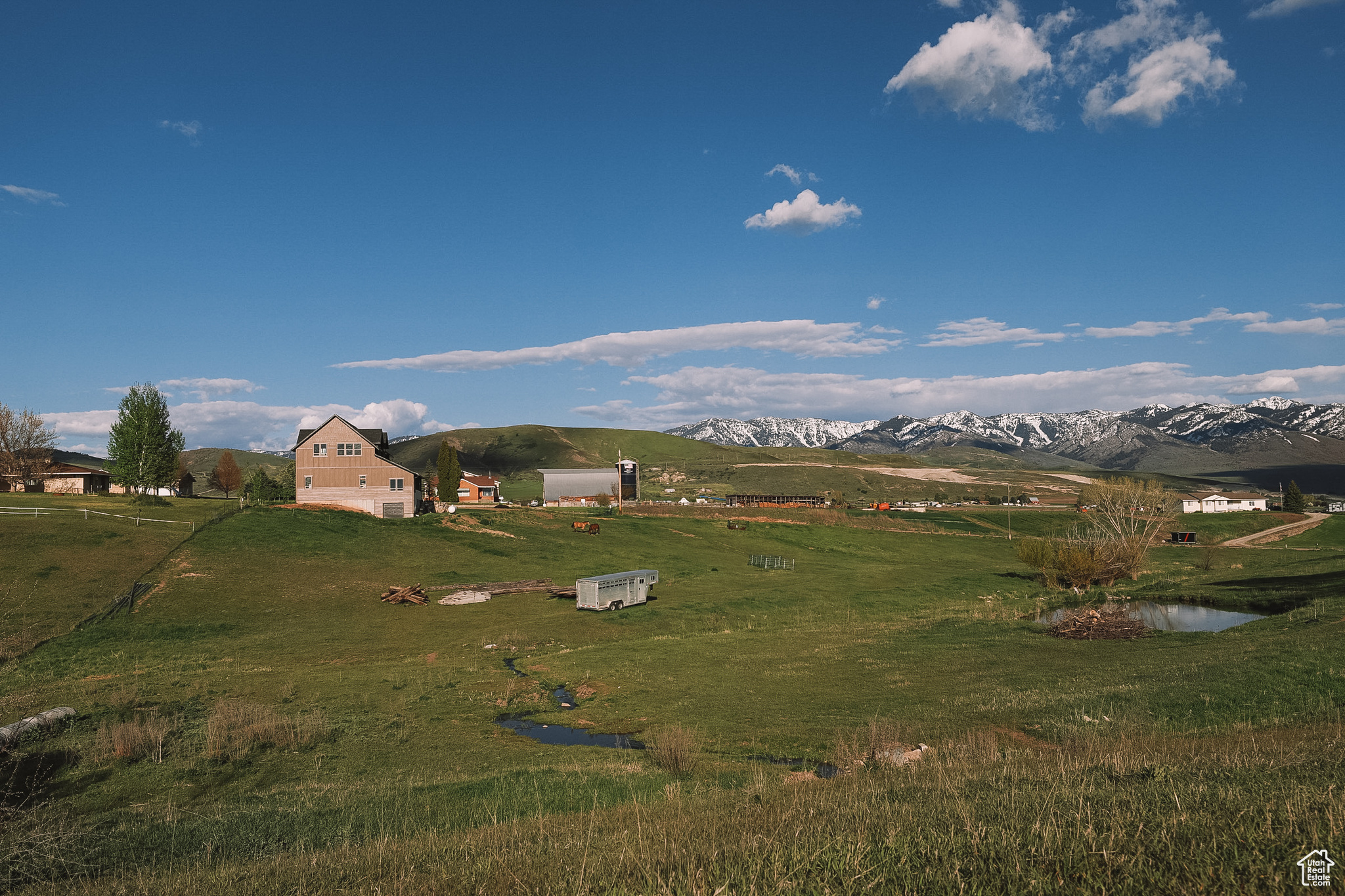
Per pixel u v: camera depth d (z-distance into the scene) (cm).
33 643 3953
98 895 1014
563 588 6297
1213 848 512
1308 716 2158
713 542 9800
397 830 1472
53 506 7275
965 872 523
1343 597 5047
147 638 4291
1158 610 5716
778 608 5994
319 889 808
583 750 2586
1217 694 2508
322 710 3038
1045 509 16138
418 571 6600
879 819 777
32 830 1512
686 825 956
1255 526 13725
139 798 1991
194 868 1154
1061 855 532
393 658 4191
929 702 2970
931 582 7375
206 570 5650
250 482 12425
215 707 2838
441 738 2705
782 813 927
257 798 1925
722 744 2583
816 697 3219
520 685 3638
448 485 11712
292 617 5025
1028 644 4241
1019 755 1767
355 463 8900
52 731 2522
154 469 8581
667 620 5378
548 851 825
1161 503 8544
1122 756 1253
